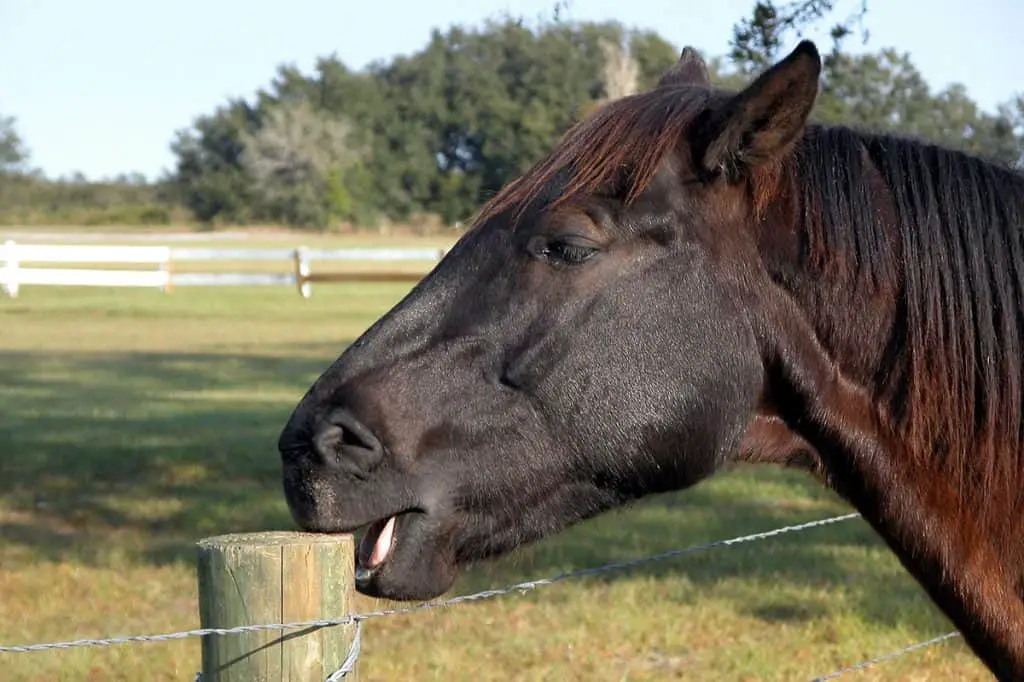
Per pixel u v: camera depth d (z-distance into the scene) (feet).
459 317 9.76
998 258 9.69
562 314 9.62
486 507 9.73
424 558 9.59
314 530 9.59
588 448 9.69
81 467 39.24
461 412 9.62
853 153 10.07
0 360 66.39
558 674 22.40
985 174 9.95
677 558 29.58
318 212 201.98
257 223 212.02
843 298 9.81
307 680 9.13
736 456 10.31
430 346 9.74
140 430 45.34
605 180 9.66
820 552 30.37
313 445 9.51
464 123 179.11
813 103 9.27
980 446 9.70
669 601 26.48
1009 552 9.82
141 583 27.84
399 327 9.81
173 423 46.85
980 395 9.68
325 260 136.26
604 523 33.09
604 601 26.32
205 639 9.31
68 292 109.81
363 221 201.67
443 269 10.01
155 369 63.00
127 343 74.74
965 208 9.78
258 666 9.11
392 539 9.66
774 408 10.20
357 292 114.01
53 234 180.04
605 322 9.62
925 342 9.71
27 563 29.30
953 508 9.85
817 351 9.91
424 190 200.34
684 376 9.69
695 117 9.81
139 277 108.47
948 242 9.75
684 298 9.70
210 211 218.38
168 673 22.25
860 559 29.86
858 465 9.98
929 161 10.03
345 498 9.49
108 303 100.17
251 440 43.37
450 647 23.75
